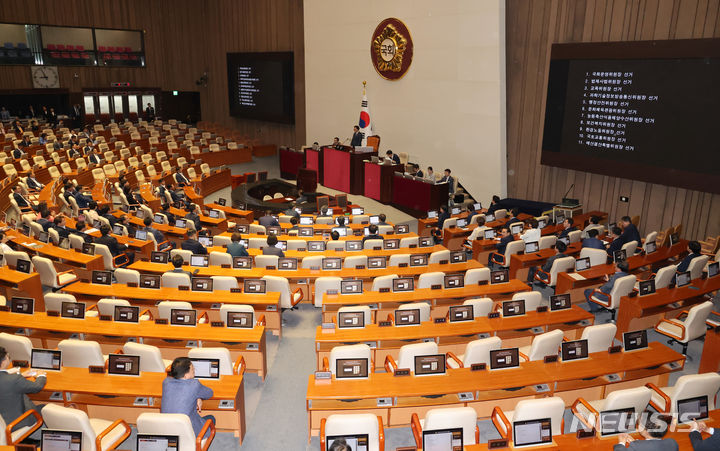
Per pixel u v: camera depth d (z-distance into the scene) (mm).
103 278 8453
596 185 14312
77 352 6051
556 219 13672
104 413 6039
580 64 13641
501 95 15875
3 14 26906
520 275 10695
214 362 5902
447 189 16078
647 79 12352
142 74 31875
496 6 15320
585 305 9812
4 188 15906
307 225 12984
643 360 6328
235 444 6020
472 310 7340
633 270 10000
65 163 19625
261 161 26422
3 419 5078
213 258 9727
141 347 5934
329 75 21688
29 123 27609
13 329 7566
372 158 18406
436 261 9906
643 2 12469
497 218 13867
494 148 16328
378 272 9438
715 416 5332
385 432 6168
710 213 12094
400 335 6895
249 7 27750
